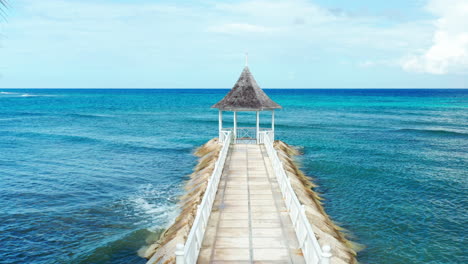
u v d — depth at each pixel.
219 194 14.81
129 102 112.06
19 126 49.66
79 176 23.42
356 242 14.12
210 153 26.98
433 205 18.16
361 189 20.84
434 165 26.69
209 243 10.25
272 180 16.94
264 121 57.31
